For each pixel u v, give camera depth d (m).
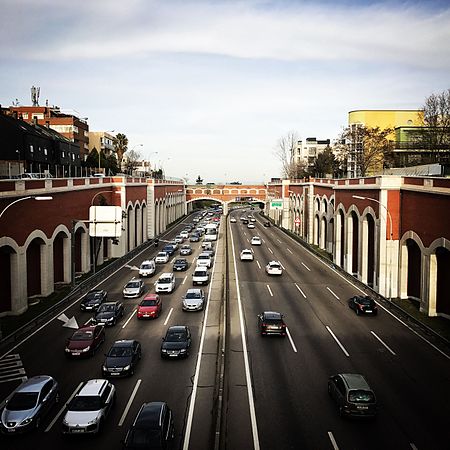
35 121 76.12
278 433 17.61
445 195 31.02
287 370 23.88
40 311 35.44
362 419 18.47
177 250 69.81
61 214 43.84
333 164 102.06
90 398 18.42
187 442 17.11
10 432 17.56
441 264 33.16
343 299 39.22
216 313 35.09
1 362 25.36
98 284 45.59
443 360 25.16
